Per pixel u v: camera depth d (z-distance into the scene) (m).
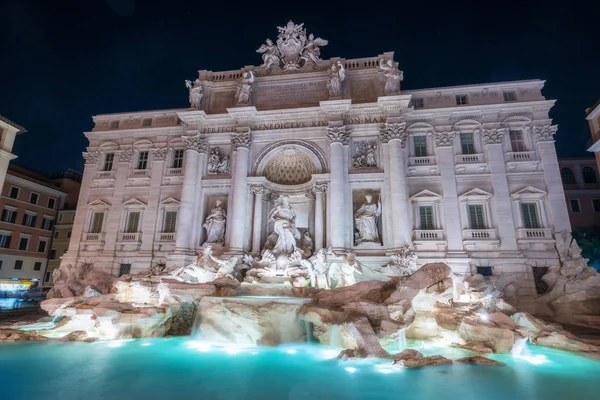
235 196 31.42
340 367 13.56
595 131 33.59
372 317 17.64
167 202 34.72
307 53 34.75
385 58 33.38
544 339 17.98
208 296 20.50
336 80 32.16
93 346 16.69
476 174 30.80
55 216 51.66
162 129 36.94
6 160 35.12
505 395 10.51
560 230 28.23
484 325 17.27
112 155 38.19
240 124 33.47
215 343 18.00
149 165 36.62
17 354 14.88
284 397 10.12
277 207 30.50
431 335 19.39
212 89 36.00
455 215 30.06
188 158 33.56
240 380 11.73
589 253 39.62
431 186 31.23
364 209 30.17
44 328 19.84
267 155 32.72
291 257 27.77
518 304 27.27
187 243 31.73
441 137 31.95
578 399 10.21
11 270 45.50
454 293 22.88
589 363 14.45
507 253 28.56
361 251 29.16
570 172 45.03
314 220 31.55
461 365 13.97
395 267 26.41
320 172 31.30
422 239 29.89
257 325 17.73
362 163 31.50
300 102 33.62
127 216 35.66
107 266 33.88
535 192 29.39
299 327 18.42
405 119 32.47
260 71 35.31
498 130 31.16
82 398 9.78
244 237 30.81
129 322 18.42
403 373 12.79
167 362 14.05
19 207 46.84
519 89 31.94
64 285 30.20
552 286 26.97
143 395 10.12
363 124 31.78
